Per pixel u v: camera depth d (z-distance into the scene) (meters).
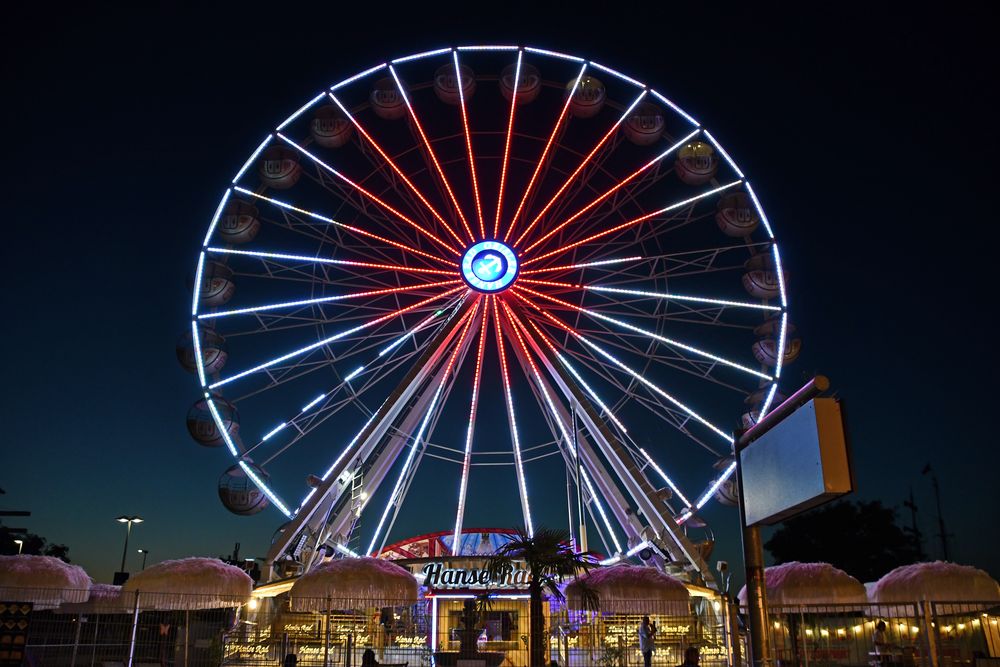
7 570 23.89
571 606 25.56
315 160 37.66
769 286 37.00
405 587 25.47
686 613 25.47
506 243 37.19
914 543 60.97
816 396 11.48
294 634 27.11
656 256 37.09
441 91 39.66
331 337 35.50
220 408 34.19
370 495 36.12
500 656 26.14
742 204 38.28
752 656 13.55
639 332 36.16
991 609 25.05
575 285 36.59
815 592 25.72
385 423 35.38
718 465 35.66
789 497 12.16
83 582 25.39
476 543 41.72
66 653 24.22
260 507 34.75
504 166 38.06
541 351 36.53
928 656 17.83
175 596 24.22
